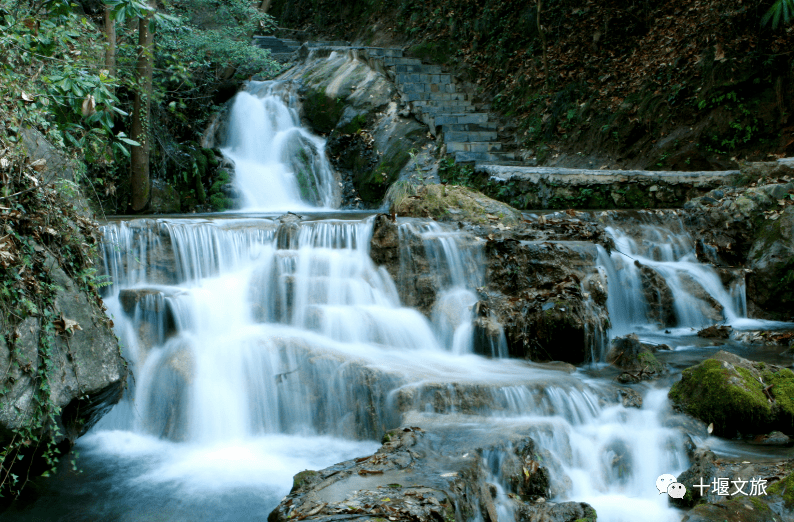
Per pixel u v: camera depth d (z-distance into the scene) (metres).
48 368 4.23
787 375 5.46
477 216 8.79
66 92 5.42
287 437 5.71
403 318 7.02
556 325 6.49
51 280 4.36
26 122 4.80
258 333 6.47
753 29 11.29
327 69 16.47
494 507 3.98
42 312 4.22
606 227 9.09
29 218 4.23
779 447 4.83
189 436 5.62
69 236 4.61
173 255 7.21
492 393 5.31
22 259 4.06
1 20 5.43
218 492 4.60
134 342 6.23
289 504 3.54
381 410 5.48
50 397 4.24
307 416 5.74
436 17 17.67
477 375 5.84
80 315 4.64
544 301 6.68
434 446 4.46
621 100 12.73
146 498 4.52
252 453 5.34
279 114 15.46
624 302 8.39
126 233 7.00
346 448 5.37
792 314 8.27
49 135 5.13
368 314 6.85
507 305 6.97
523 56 15.02
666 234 9.25
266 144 14.84
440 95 15.15
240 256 7.66
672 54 12.36
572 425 5.22
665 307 8.40
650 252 9.05
